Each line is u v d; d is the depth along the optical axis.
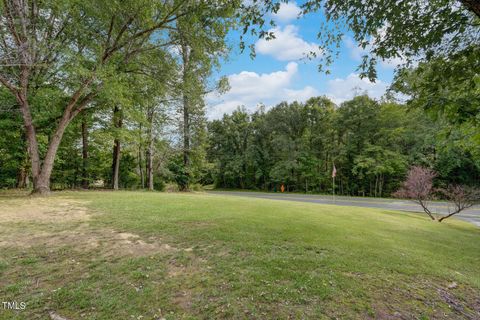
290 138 29.23
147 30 9.05
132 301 2.44
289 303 2.52
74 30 9.58
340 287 2.92
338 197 20.67
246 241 4.43
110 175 20.12
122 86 9.77
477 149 5.60
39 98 9.88
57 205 7.37
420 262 4.07
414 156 21.53
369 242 4.94
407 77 3.35
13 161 13.83
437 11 2.95
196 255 3.71
